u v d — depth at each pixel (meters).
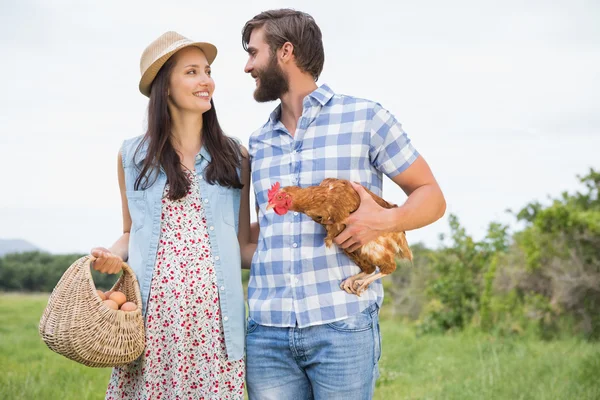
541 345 8.81
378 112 2.99
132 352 2.91
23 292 13.43
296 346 2.98
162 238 3.14
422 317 12.31
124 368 3.14
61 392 5.60
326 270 2.96
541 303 10.36
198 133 3.32
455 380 6.57
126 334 2.87
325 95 3.06
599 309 10.01
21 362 6.68
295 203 2.77
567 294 10.15
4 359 6.74
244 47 3.34
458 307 11.34
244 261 3.50
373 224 2.81
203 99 3.22
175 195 3.11
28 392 5.50
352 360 2.93
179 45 3.17
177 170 3.14
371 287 3.04
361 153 2.98
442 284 11.61
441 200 3.00
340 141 2.99
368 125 2.98
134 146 3.33
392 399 6.09
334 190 2.80
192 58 3.23
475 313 11.27
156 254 3.11
